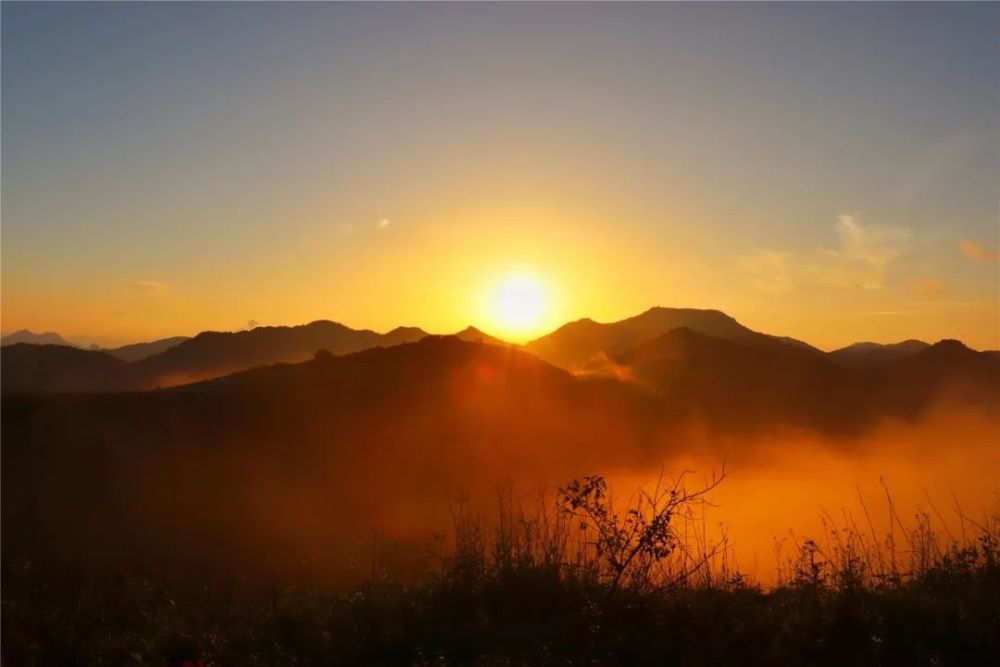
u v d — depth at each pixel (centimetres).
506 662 708
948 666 683
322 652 754
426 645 754
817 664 693
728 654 712
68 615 922
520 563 894
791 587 905
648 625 778
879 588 855
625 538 927
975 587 824
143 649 794
